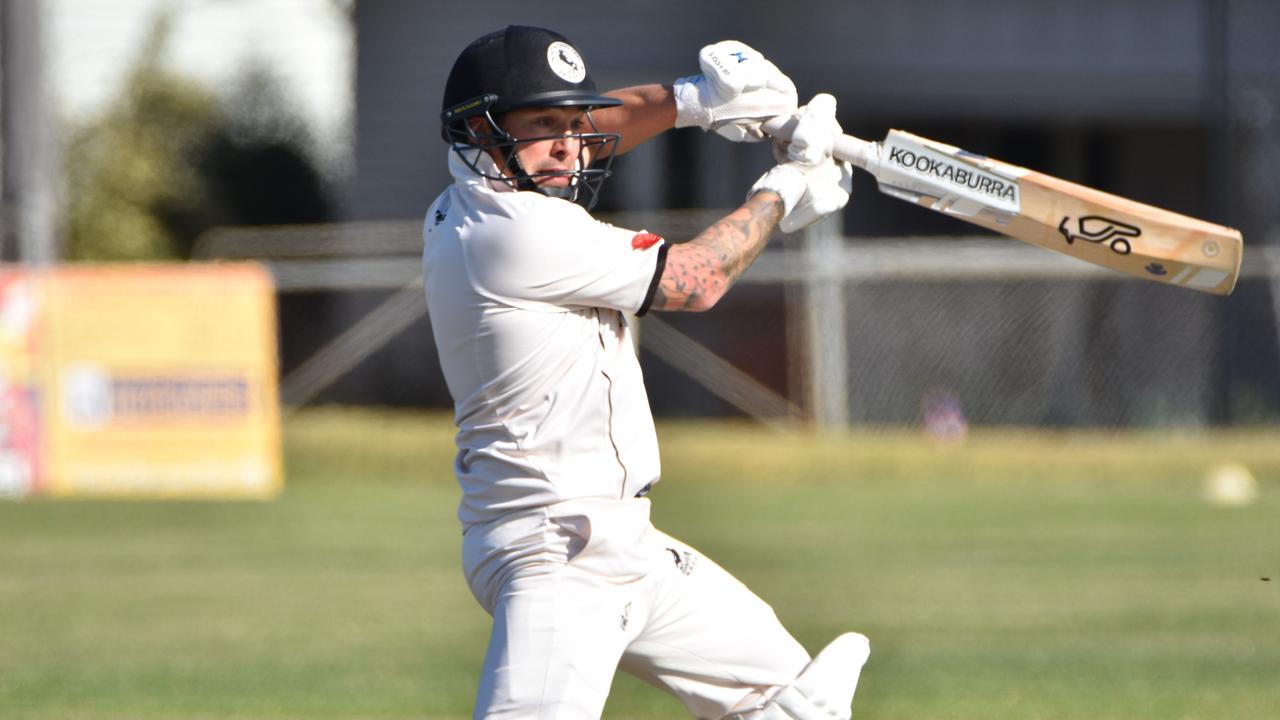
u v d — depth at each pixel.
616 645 13.73
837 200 15.38
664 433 60.62
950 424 65.75
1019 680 25.92
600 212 71.25
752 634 14.66
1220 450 57.81
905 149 15.80
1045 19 78.31
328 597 34.88
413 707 24.16
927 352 68.00
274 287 60.31
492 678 13.55
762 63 15.18
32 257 57.44
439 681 26.11
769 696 14.71
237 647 29.28
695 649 14.58
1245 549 41.00
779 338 67.00
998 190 15.91
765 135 15.47
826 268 59.78
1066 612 32.25
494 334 13.52
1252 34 66.81
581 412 13.59
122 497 51.75
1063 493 53.69
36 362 51.78
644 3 74.88
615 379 13.77
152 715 23.67
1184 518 47.25
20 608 33.78
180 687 25.73
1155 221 15.80
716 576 14.80
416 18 73.69
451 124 13.81
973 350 68.06
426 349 69.94
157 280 52.31
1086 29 78.44
